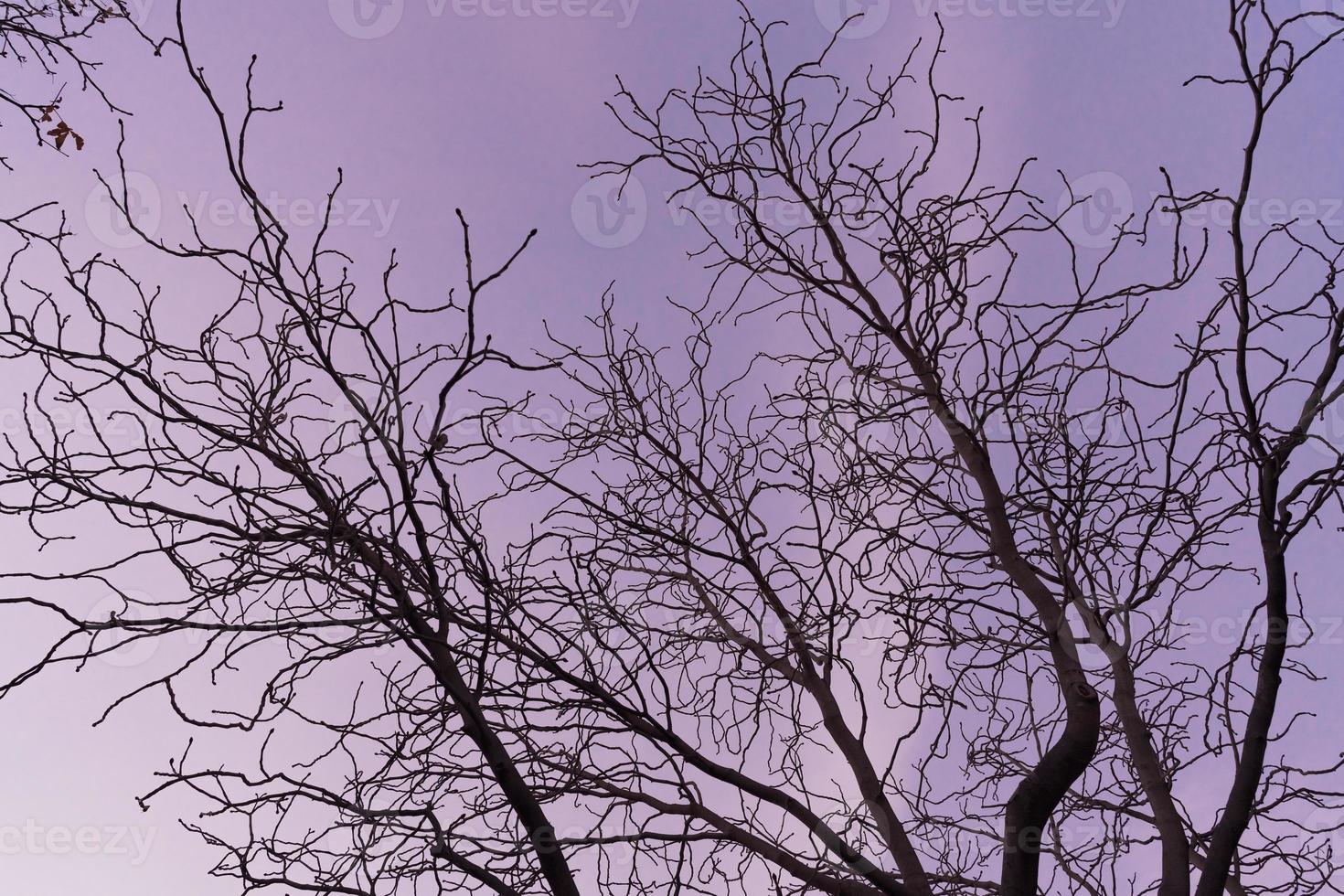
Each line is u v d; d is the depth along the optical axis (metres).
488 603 3.20
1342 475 3.72
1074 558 4.52
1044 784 3.77
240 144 3.01
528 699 3.55
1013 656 4.55
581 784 3.92
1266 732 3.69
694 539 5.25
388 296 3.06
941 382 4.75
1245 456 4.15
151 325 3.69
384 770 3.62
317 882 3.68
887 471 4.92
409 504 3.13
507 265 2.93
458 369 2.99
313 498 3.56
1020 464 4.44
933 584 4.36
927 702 4.46
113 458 3.45
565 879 3.34
